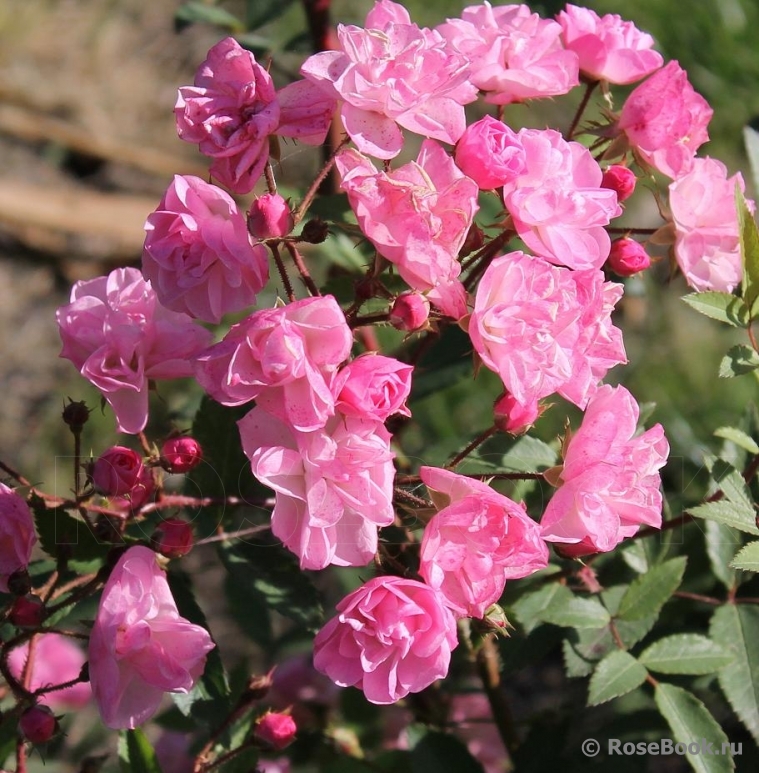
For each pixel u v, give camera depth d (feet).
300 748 2.81
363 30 2.19
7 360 4.50
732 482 2.27
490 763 2.87
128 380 2.23
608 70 2.40
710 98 4.37
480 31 2.35
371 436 2.09
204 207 2.17
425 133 2.17
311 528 2.09
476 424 3.76
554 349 2.14
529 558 2.11
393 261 2.15
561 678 3.42
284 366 2.06
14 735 2.41
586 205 2.19
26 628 2.23
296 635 2.88
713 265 2.37
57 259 4.77
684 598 2.58
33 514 2.31
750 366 2.27
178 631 2.16
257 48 2.94
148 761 2.35
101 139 5.06
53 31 5.39
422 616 2.11
